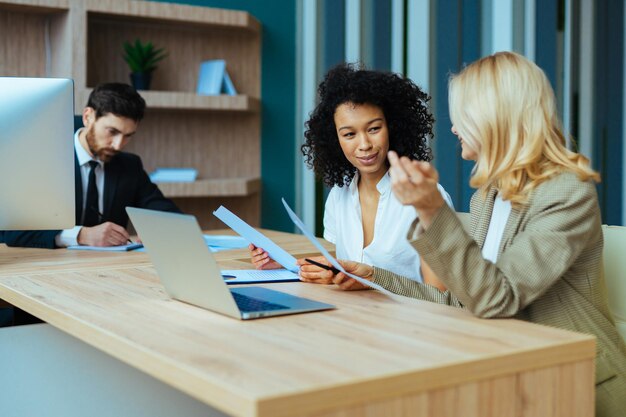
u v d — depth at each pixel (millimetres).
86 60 4059
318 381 980
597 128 3363
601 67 3359
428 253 1341
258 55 4703
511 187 1478
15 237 2557
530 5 3402
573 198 1414
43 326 1809
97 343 1297
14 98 2225
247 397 924
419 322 1346
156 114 4559
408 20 4020
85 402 1809
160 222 1427
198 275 1401
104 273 1945
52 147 2260
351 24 4434
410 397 1031
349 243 2299
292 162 4828
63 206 2291
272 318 1381
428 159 2355
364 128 2127
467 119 1526
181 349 1147
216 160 4691
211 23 4355
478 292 1345
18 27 4172
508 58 1522
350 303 1537
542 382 1167
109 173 2984
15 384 1772
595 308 1508
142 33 4473
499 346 1163
